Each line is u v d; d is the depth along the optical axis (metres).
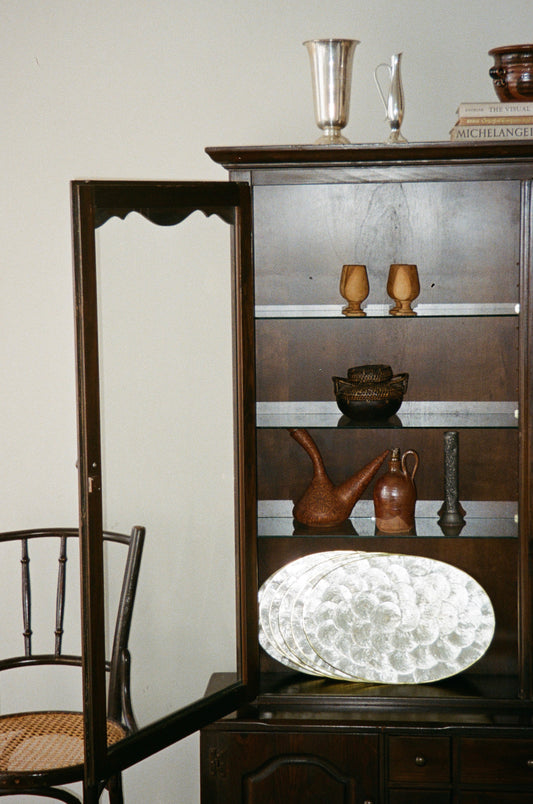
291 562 2.25
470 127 1.98
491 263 2.28
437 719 2.06
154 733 1.98
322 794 2.08
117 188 1.79
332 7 2.35
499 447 2.34
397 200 2.28
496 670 2.33
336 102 2.05
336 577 2.23
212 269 2.00
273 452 2.39
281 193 2.30
